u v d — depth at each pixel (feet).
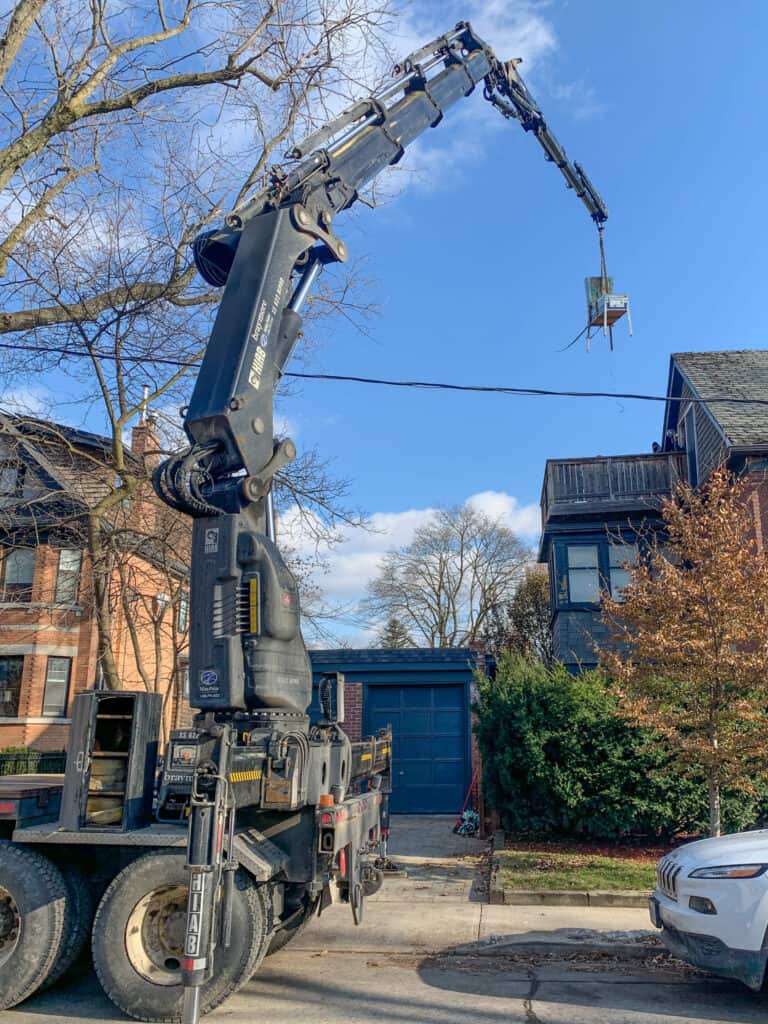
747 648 38.58
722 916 19.01
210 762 17.15
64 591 66.80
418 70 30.45
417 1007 19.35
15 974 19.20
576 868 33.30
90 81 29.68
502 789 39.50
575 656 67.51
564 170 37.96
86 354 35.76
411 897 30.68
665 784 36.55
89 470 50.06
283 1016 18.71
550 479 71.26
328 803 20.30
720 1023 18.28
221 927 18.35
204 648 20.35
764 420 59.31
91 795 20.85
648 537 68.74
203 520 20.99
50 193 32.35
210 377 21.71
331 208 25.59
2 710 77.36
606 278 39.27
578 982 21.40
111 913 19.02
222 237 24.17
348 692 52.47
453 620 142.41
